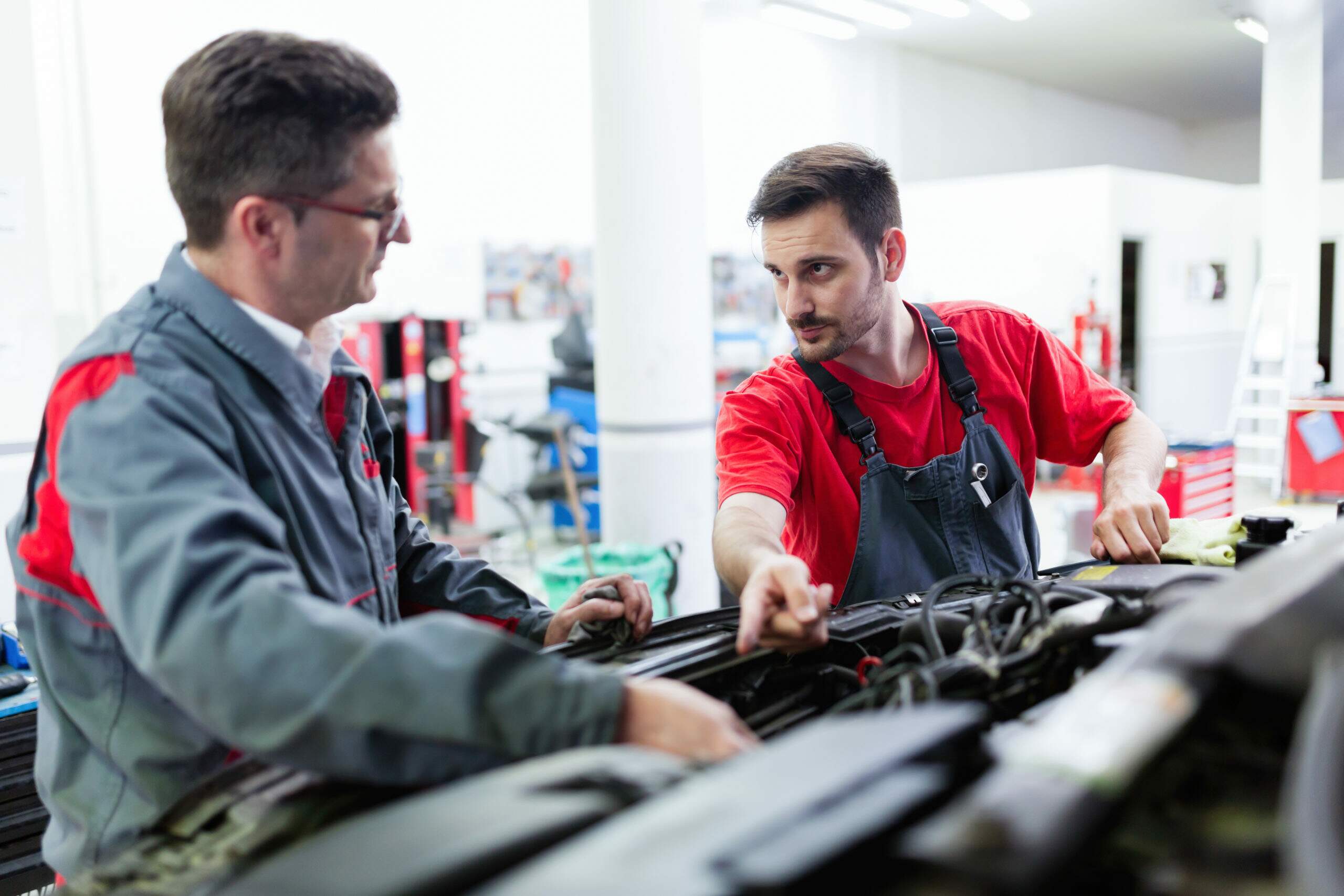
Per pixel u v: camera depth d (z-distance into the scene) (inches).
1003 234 317.1
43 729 39.9
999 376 62.5
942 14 293.7
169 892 28.7
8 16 104.3
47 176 185.6
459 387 228.4
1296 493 258.4
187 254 40.1
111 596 30.9
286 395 39.3
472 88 254.1
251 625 28.9
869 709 34.5
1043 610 38.4
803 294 55.6
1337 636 23.7
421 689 27.9
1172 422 349.7
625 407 163.5
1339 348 353.1
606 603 44.2
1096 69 387.2
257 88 35.2
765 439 58.6
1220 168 511.8
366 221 38.2
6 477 105.8
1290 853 17.5
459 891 21.1
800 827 19.2
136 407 33.2
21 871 73.4
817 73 330.0
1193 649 23.8
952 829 18.7
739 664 41.4
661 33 156.6
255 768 33.5
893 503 59.1
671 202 159.8
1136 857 20.6
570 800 24.4
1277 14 297.0
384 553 45.7
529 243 269.0
